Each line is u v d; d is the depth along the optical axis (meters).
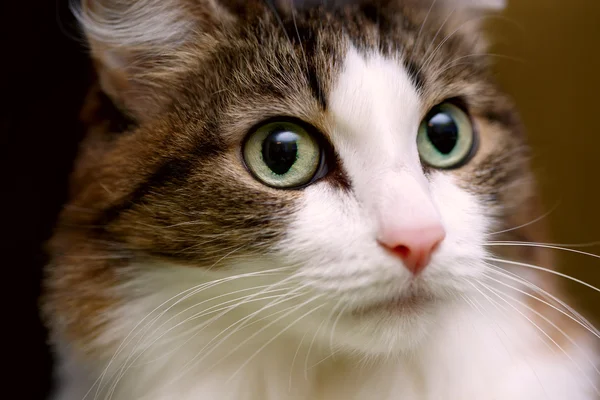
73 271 0.25
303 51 0.24
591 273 0.36
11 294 0.35
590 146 0.37
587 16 0.36
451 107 0.26
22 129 0.34
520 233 0.27
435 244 0.22
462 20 0.28
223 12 0.25
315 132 0.23
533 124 0.36
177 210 0.23
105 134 0.25
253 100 0.24
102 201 0.24
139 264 0.24
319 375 0.25
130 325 0.24
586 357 0.27
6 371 0.34
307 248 0.22
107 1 0.24
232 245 0.23
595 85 0.36
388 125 0.23
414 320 0.23
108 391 0.25
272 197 0.23
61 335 0.25
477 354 0.26
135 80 0.25
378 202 0.22
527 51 0.36
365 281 0.22
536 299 0.26
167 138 0.24
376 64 0.24
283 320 0.24
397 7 0.26
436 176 0.25
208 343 0.24
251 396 0.25
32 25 0.33
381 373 0.25
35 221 0.34
